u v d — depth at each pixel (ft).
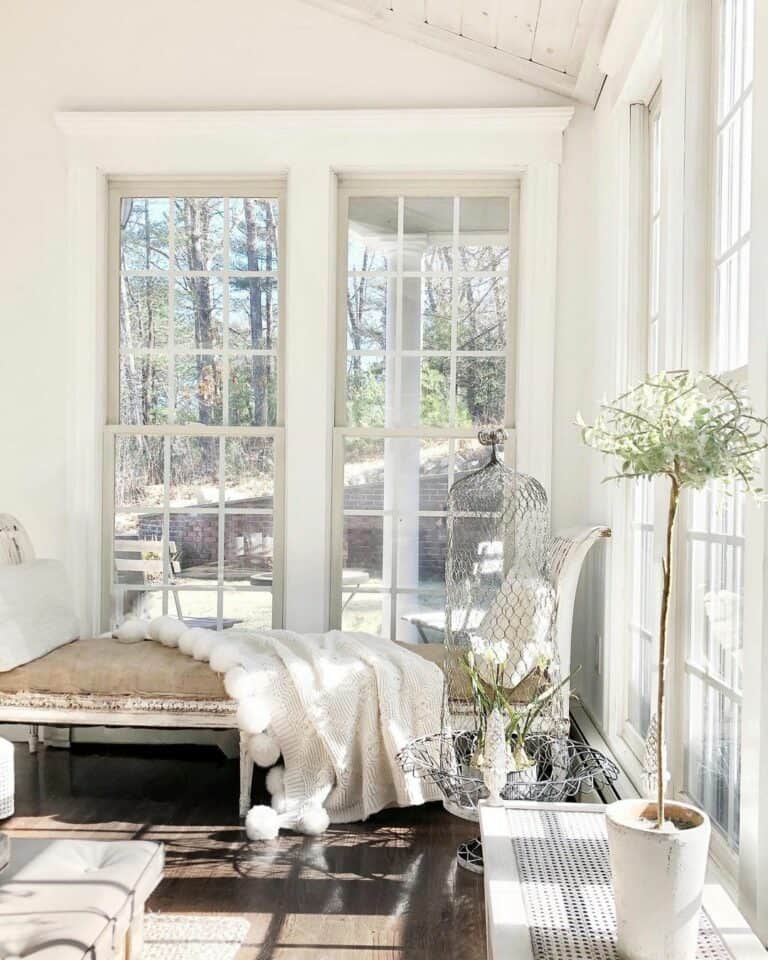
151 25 15.38
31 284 15.43
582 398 14.92
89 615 15.33
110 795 12.47
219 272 15.79
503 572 13.65
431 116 14.89
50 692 11.89
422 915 8.96
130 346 15.84
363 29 15.17
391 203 15.65
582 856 6.20
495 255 15.55
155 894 9.36
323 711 11.48
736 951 5.08
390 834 11.05
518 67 14.61
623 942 4.93
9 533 13.78
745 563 6.78
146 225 15.81
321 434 15.12
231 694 11.32
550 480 14.85
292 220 15.15
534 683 11.45
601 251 13.64
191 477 15.71
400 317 15.67
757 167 6.69
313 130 15.08
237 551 15.66
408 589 15.57
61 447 15.40
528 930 5.21
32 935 5.94
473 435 15.47
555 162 14.83
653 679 10.45
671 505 5.24
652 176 11.82
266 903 9.19
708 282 8.73
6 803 11.14
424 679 11.87
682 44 8.85
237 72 15.31
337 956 8.19
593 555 14.05
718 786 8.17
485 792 9.95
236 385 15.75
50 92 15.47
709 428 5.05
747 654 6.70
